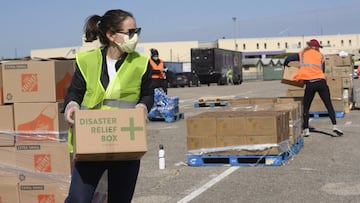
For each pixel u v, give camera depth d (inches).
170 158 366.9
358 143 408.5
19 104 216.4
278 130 325.4
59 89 217.2
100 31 150.9
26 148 217.2
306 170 312.7
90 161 145.3
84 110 140.9
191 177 303.3
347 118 584.4
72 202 145.3
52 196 216.7
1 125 217.8
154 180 298.5
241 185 279.4
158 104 617.3
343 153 366.9
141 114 142.7
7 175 218.5
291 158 351.6
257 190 267.6
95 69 149.9
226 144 331.0
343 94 618.8
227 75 2209.6
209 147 333.7
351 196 252.2
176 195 262.7
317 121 563.8
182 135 490.3
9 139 217.5
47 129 215.6
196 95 1295.5
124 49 147.9
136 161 151.9
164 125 584.1
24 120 216.7
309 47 452.8
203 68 2098.9
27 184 217.6
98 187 151.2
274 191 264.7
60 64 218.1
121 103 150.8
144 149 141.3
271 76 3048.7
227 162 336.8
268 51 5022.1
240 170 317.4
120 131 140.9
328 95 447.2
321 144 409.7
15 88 216.2
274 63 3208.7
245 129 327.3
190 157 337.1
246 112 355.9
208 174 309.9
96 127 140.3
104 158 143.0
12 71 216.2
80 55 152.1
